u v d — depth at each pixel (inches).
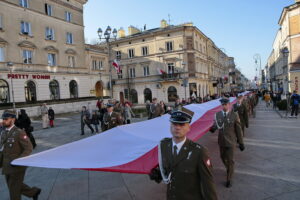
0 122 216.7
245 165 240.2
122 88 1573.6
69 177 237.0
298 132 388.5
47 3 1144.8
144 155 123.0
